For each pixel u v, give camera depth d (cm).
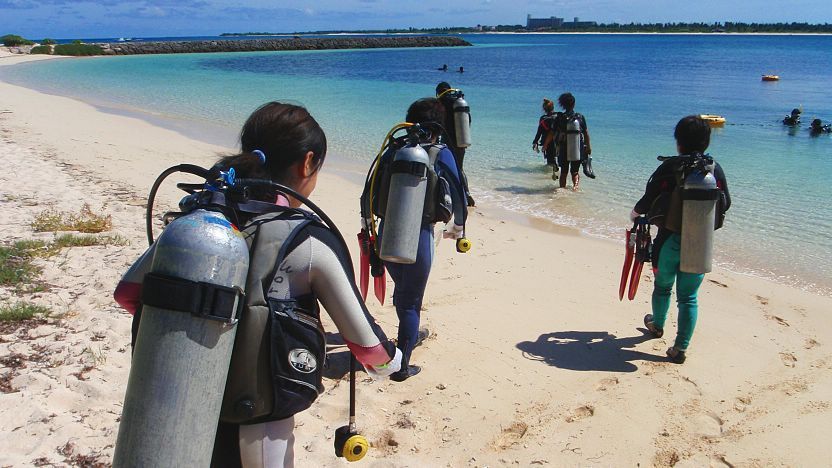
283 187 177
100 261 569
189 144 1360
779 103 2142
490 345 470
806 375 430
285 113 192
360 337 186
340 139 1477
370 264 393
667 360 451
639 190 1002
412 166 332
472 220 831
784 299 570
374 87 2869
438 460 337
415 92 2609
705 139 407
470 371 431
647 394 405
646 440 359
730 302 563
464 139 752
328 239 181
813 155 1243
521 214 874
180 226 156
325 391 400
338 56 6350
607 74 3700
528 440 357
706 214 397
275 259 170
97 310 469
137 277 176
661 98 2317
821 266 658
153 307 151
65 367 385
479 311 531
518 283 597
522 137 1505
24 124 1466
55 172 941
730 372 434
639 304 553
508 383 416
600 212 881
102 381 375
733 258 686
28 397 350
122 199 803
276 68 4378
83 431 326
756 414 385
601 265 654
